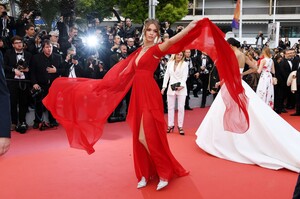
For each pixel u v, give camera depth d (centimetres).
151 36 355
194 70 891
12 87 599
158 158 353
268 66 752
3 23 699
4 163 432
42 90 626
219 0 2902
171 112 626
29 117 664
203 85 931
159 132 352
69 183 365
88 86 372
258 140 439
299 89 850
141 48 365
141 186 353
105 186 358
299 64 859
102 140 560
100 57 737
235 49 494
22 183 364
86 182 369
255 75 818
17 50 610
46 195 334
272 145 429
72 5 1055
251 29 2936
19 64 598
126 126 681
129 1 1677
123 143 539
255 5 2852
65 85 380
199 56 910
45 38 715
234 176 390
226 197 332
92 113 362
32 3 1036
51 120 654
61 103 377
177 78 604
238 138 450
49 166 421
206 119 498
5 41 648
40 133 607
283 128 439
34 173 395
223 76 357
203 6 2844
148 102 346
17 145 522
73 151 488
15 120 620
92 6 1457
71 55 669
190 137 587
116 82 365
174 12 1684
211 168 418
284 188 355
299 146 425
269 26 1828
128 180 375
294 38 2642
